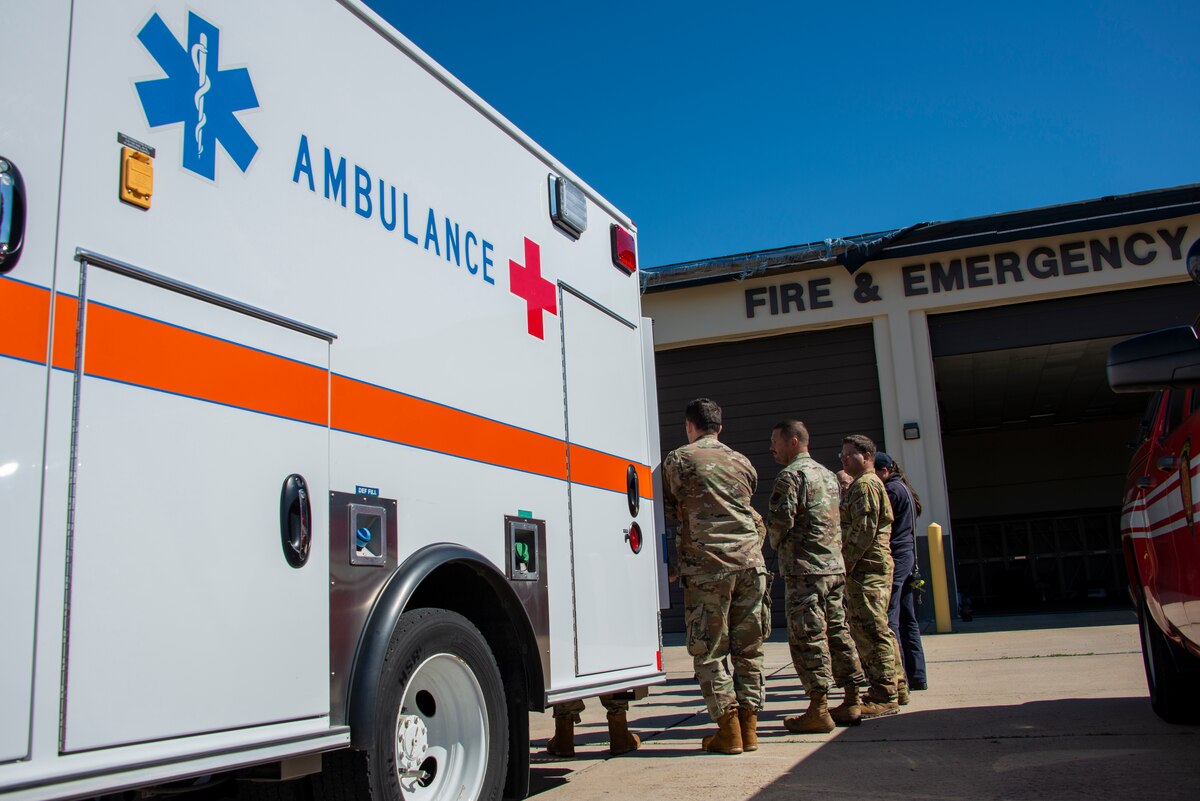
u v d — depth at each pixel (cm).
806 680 546
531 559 391
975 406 2220
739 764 466
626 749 520
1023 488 2627
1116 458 2572
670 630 1538
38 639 205
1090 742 478
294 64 303
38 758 203
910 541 687
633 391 517
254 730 256
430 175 365
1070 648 943
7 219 208
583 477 446
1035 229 1427
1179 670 504
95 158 231
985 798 378
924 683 701
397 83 354
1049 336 1456
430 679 338
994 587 2597
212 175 265
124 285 234
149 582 231
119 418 228
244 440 263
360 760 291
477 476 364
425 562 320
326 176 309
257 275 275
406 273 341
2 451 202
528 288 422
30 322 211
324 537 286
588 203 492
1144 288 1433
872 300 1495
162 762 228
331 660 285
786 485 551
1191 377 328
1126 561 564
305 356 289
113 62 239
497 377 388
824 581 551
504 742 358
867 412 1495
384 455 316
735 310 1540
